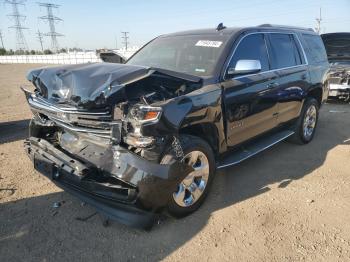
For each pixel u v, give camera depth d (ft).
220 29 15.39
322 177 15.38
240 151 14.80
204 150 11.79
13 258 9.80
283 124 17.72
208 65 13.29
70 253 10.05
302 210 12.47
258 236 10.89
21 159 17.22
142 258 9.88
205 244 10.49
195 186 11.84
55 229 11.20
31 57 191.72
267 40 16.30
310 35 21.03
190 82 11.96
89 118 10.37
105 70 10.75
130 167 9.75
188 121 10.91
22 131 23.00
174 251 10.18
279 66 16.87
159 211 10.39
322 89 20.94
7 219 11.71
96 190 10.40
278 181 14.90
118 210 10.10
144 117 9.58
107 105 10.08
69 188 11.27
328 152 18.72
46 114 11.87
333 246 10.44
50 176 11.91
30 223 11.50
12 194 13.47
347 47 35.06
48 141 12.67
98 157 10.47
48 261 9.70
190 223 11.59
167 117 9.92
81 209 12.41
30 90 13.21
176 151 10.34
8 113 30.12
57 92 11.07
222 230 11.19
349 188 14.30
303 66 18.85
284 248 10.32
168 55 14.94
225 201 13.06
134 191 9.76
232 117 13.24
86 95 10.08
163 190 10.01
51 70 11.79
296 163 17.06
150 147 9.81
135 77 10.23
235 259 9.84
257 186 14.39
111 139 10.05
